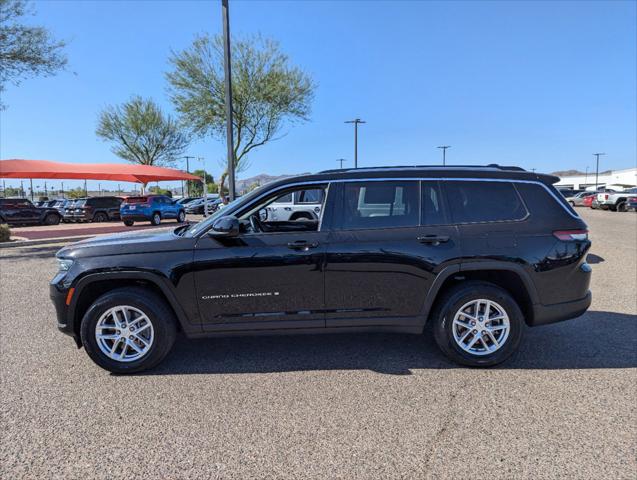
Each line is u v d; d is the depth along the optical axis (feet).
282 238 12.53
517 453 8.70
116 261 12.34
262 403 10.85
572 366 12.80
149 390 11.64
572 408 10.41
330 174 13.20
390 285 12.58
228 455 8.77
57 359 13.83
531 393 11.18
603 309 18.65
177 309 12.48
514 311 12.44
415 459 8.56
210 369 12.94
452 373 12.45
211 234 12.58
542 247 12.54
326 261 12.45
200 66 65.51
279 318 12.66
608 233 49.37
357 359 13.56
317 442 9.17
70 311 12.49
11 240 48.60
